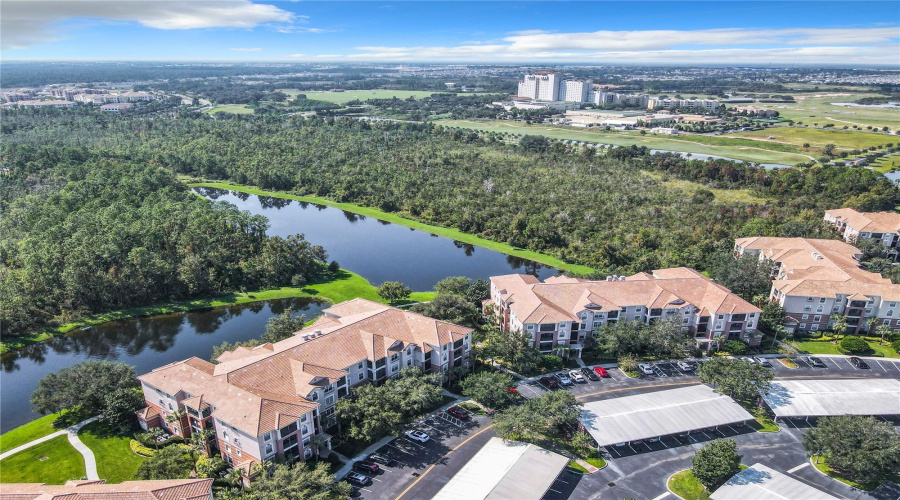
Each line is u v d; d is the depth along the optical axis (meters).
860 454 82.94
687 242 189.12
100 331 140.00
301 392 91.75
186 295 158.88
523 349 114.62
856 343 124.88
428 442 94.12
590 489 83.06
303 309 155.38
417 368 104.19
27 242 166.12
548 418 92.12
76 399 96.81
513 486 79.50
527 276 142.25
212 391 89.62
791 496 79.19
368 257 195.50
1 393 112.44
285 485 75.62
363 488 82.75
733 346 124.25
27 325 136.88
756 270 150.38
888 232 183.38
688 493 82.38
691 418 96.06
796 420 101.06
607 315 126.00
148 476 80.88
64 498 67.38
